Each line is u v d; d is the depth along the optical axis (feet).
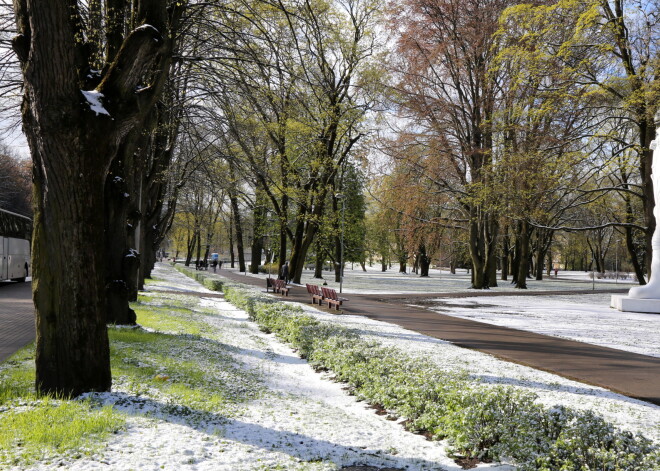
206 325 47.16
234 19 46.37
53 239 20.39
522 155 99.09
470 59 121.49
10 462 13.80
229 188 79.20
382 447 17.95
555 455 14.08
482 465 16.28
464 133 129.18
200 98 55.57
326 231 116.06
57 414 17.67
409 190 128.47
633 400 26.61
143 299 64.44
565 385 29.30
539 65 85.05
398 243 241.55
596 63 85.30
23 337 34.99
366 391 25.53
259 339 44.24
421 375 23.85
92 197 20.97
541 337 49.60
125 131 22.45
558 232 235.40
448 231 187.52
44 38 19.29
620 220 149.07
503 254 221.46
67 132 19.89
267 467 14.69
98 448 15.02
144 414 18.84
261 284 126.11
